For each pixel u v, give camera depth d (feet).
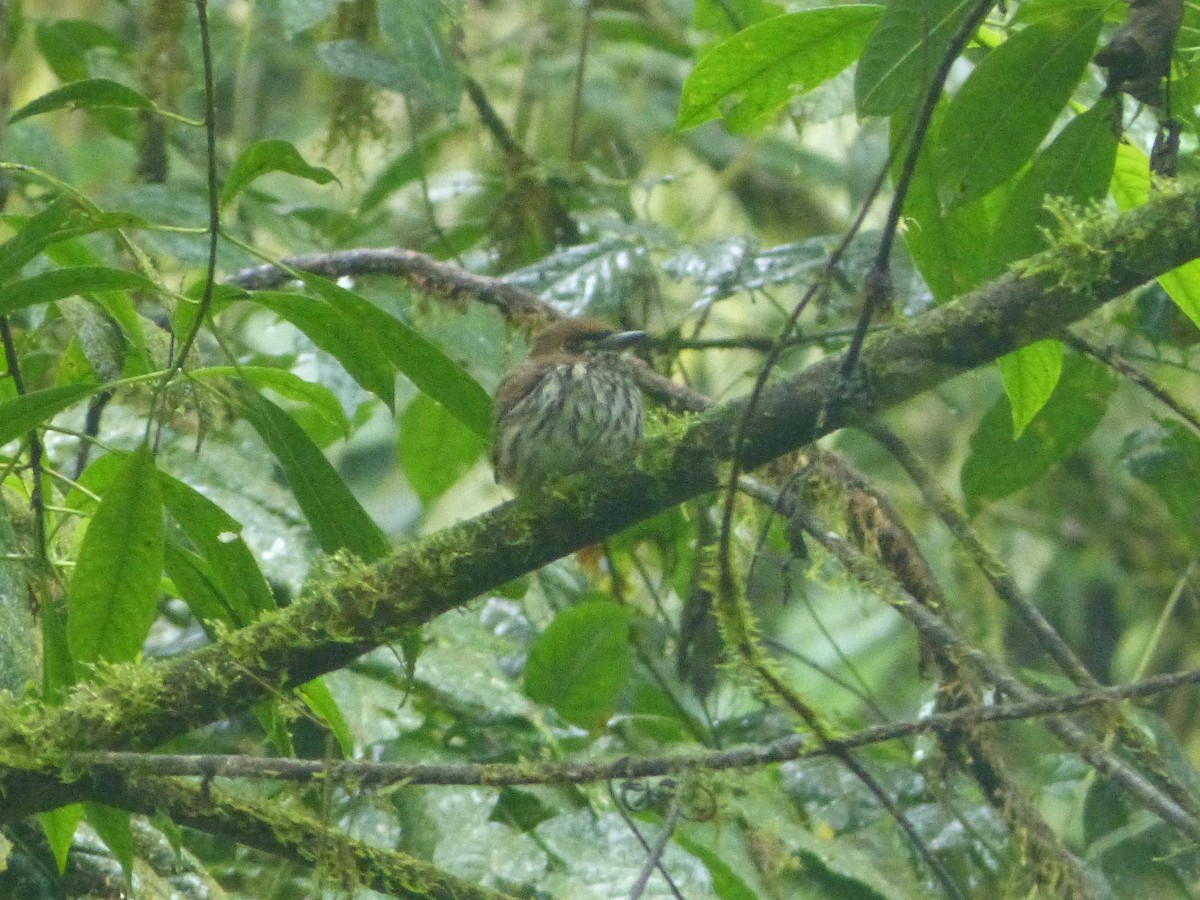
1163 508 41.09
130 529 20.90
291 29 30.60
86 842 24.25
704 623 30.60
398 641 22.25
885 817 29.48
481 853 25.76
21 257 19.52
